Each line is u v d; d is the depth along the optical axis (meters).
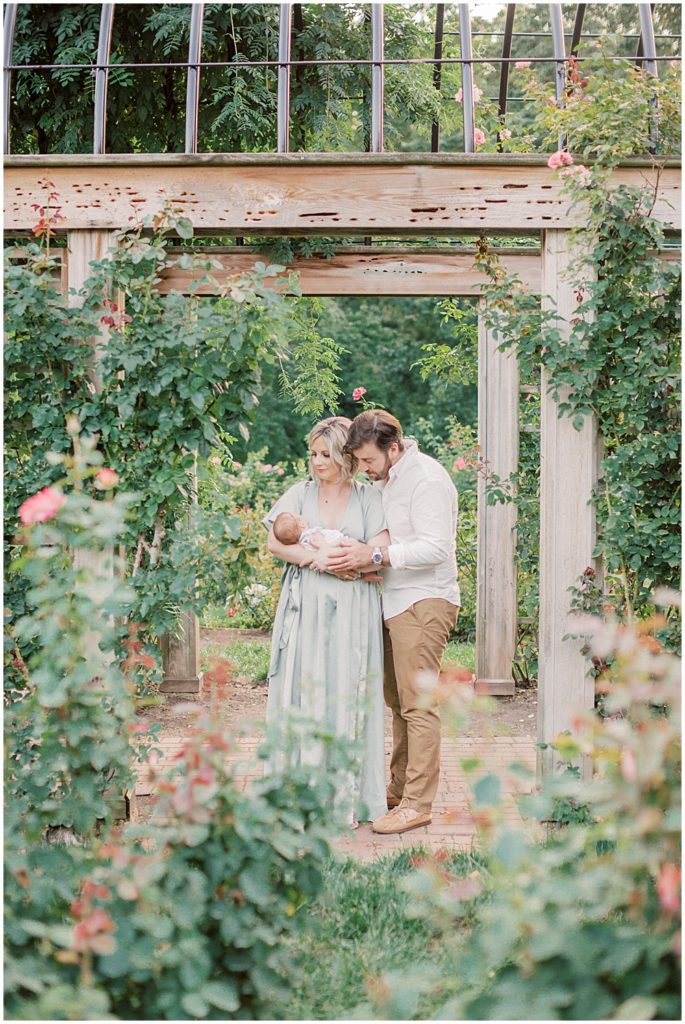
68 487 3.80
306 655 3.76
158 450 3.85
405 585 3.78
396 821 3.71
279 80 3.96
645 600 3.87
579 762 3.80
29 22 5.23
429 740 3.77
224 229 3.91
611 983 1.94
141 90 5.30
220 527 3.78
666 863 1.96
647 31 4.11
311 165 3.86
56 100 5.30
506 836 1.94
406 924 2.78
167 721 5.41
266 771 3.77
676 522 3.78
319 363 6.93
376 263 5.23
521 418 6.06
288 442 13.58
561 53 4.11
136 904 2.18
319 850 2.29
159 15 5.02
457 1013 1.94
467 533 7.31
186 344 3.66
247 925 2.25
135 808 3.78
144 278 3.79
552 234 3.88
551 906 1.97
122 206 3.89
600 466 3.92
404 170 3.86
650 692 2.05
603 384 3.89
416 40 5.57
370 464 3.78
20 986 2.18
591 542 3.88
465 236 4.05
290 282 3.84
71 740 2.62
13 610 3.73
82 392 3.85
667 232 3.90
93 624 2.65
